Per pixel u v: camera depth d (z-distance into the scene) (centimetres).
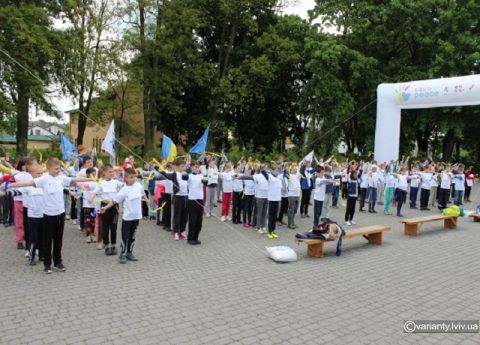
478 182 2817
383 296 638
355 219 1411
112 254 858
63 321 516
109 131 1400
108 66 2567
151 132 2938
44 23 2227
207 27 3191
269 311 564
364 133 3019
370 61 2691
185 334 485
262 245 980
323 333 498
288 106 3522
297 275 741
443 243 1046
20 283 662
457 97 1802
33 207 753
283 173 1263
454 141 3120
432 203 1809
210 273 740
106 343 459
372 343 475
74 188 1070
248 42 3291
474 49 2520
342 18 2966
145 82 2833
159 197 1183
